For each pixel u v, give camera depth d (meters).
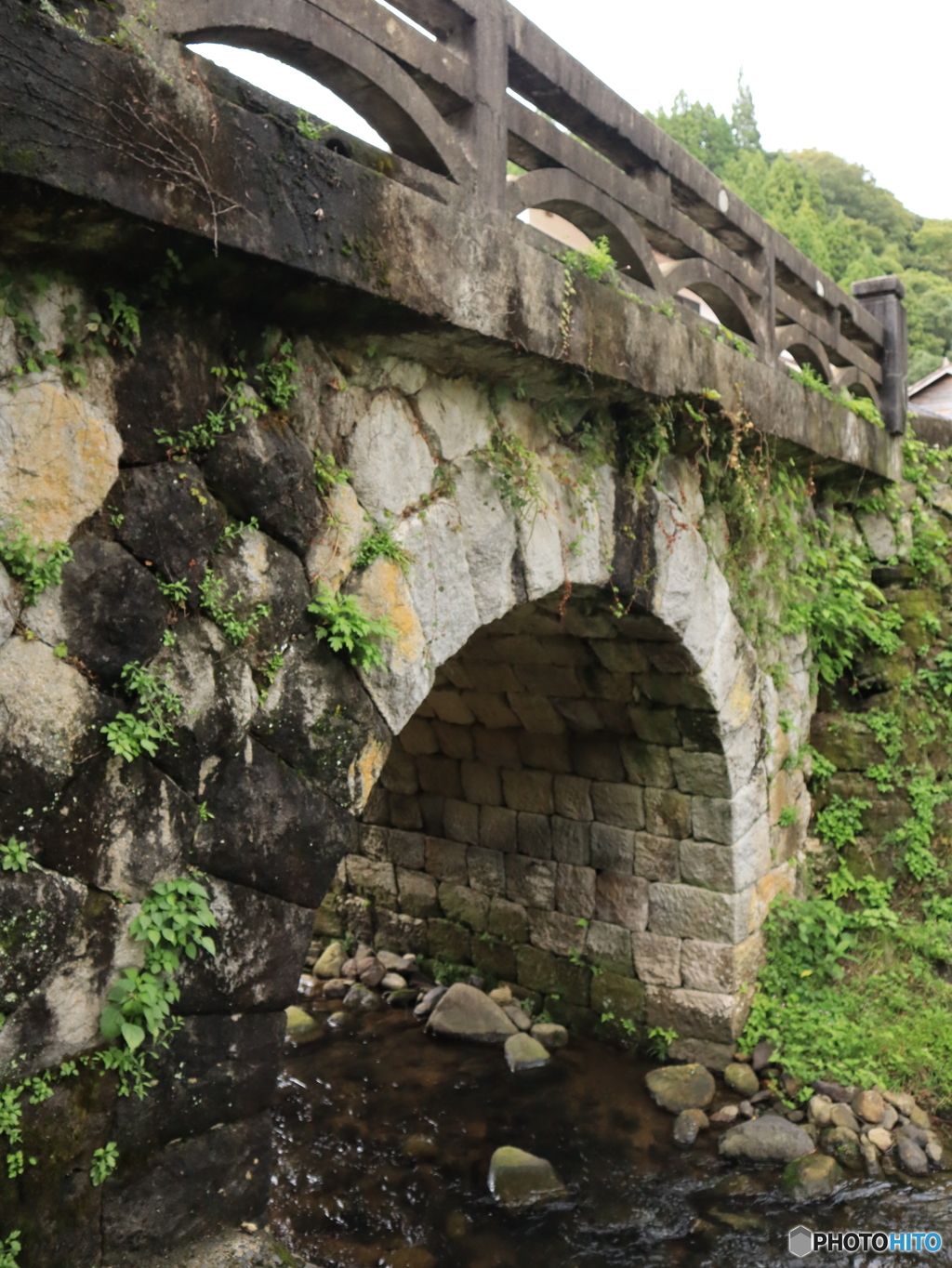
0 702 2.12
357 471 2.99
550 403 3.83
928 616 6.36
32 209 1.97
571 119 3.77
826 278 5.74
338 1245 3.95
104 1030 2.35
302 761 2.82
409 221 2.71
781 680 5.68
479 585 3.46
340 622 2.81
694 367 4.16
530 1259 3.90
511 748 6.02
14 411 2.13
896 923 5.88
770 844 5.68
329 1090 5.17
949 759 6.34
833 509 6.45
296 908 2.83
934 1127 4.83
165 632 2.42
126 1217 2.46
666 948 5.54
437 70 2.96
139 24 2.13
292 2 2.48
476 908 6.37
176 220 2.12
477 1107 5.02
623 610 4.34
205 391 2.52
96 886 2.33
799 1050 5.21
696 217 4.70
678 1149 4.67
